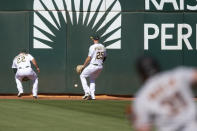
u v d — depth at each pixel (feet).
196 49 182.91
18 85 174.91
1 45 184.75
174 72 45.32
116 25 183.32
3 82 186.09
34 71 184.96
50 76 185.57
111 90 184.55
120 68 183.83
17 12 184.14
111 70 184.24
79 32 184.24
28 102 161.58
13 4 184.24
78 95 185.16
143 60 46.55
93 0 183.62
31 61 181.68
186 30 182.50
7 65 185.26
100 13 183.52
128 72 183.73
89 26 183.93
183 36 182.80
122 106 152.25
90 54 168.76
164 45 183.01
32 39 184.75
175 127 45.09
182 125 45.11
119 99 175.63
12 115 129.08
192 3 182.19
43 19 184.65
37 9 184.65
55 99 172.96
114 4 183.11
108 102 163.94
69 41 184.55
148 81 45.39
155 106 44.68
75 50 184.44
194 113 45.32
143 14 182.50
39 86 185.47
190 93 45.32
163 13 182.50
